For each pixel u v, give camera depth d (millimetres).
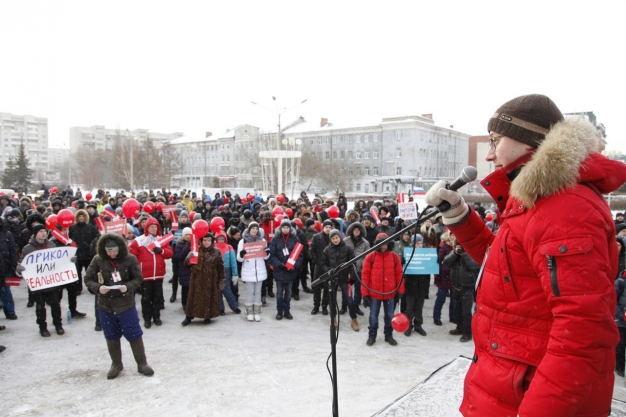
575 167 1148
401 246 8672
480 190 44969
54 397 4762
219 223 8445
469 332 6730
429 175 65625
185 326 7371
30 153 123438
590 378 1064
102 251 5133
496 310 1358
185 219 10727
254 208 15484
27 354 5992
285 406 4562
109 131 124438
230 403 4629
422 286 7102
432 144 66625
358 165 66438
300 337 6859
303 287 10141
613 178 1185
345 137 67812
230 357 5949
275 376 5320
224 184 76688
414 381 5211
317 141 69875
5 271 7395
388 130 64250
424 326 7609
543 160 1171
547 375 1105
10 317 7578
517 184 1233
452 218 1765
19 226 9602
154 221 7344
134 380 5184
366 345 6531
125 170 56531
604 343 1072
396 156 63688
